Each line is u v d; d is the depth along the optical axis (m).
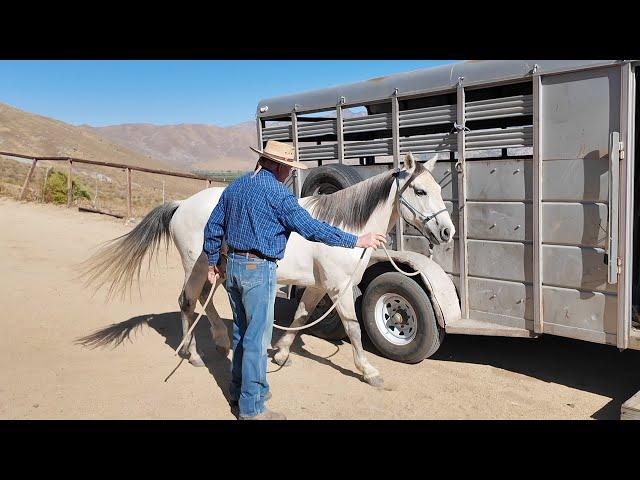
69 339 6.26
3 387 4.81
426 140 5.69
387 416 4.47
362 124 6.28
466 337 6.67
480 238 5.34
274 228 4.04
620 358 5.84
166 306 7.81
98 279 8.97
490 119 5.57
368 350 6.15
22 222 14.43
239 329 4.38
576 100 4.55
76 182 20.00
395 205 5.04
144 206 22.48
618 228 4.39
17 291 7.95
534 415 4.49
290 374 5.39
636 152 5.10
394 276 5.64
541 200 4.83
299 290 6.75
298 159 7.14
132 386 4.95
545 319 4.94
